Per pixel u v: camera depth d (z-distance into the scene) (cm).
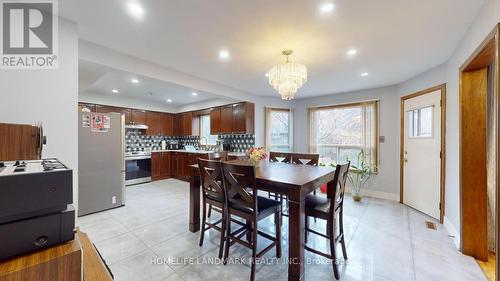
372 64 272
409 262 189
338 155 445
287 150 507
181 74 306
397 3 151
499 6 134
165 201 367
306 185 162
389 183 381
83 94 442
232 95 404
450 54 242
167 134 612
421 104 309
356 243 223
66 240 79
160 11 162
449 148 252
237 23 179
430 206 295
